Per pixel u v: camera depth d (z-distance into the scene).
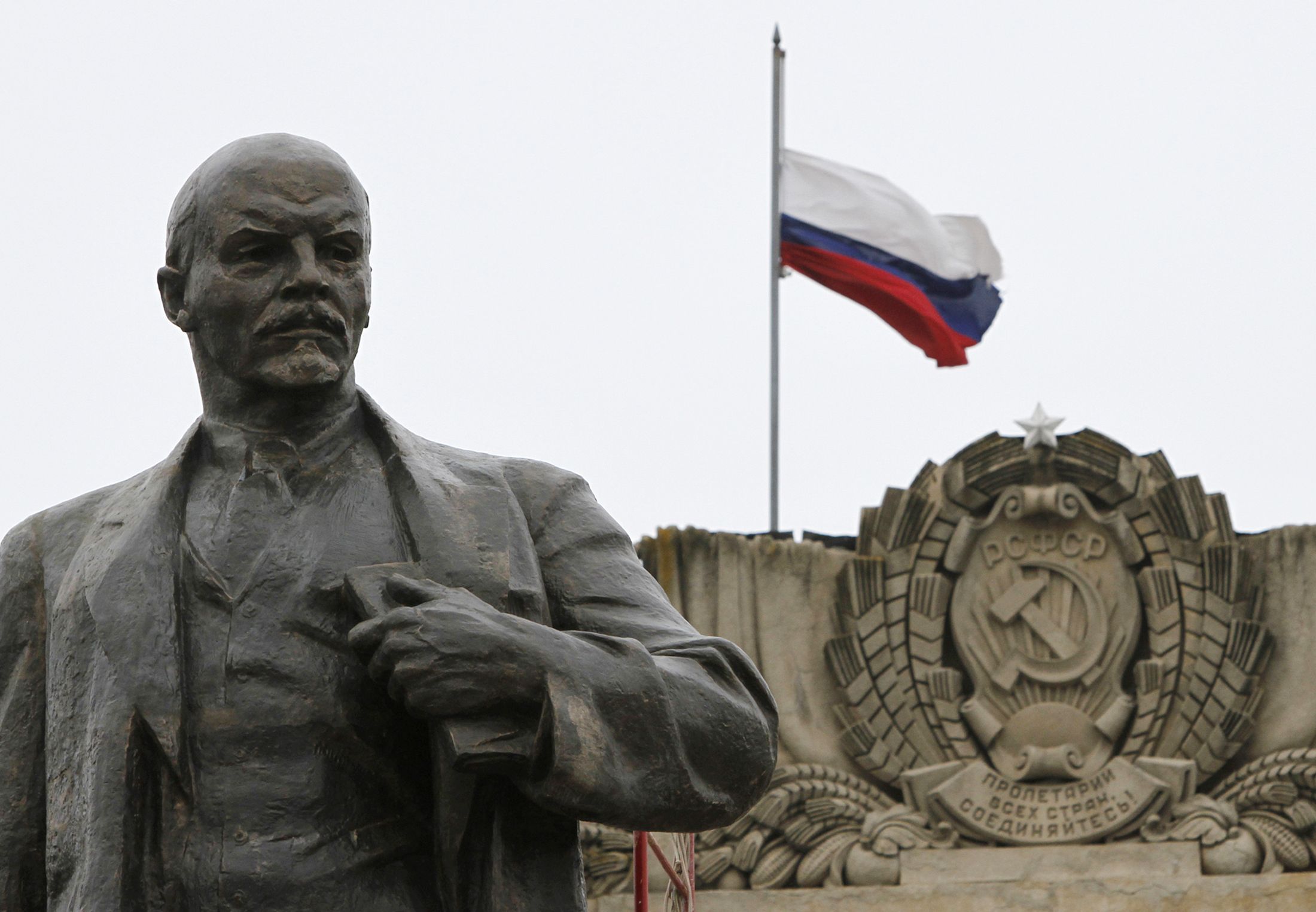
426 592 5.54
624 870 19.91
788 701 20.91
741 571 21.11
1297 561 20.78
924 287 25.20
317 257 5.93
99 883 5.42
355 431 6.04
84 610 5.73
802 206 25.20
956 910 20.39
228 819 5.50
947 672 20.83
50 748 5.71
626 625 5.85
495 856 5.55
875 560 21.08
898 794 20.73
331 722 5.59
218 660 5.64
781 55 25.27
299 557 5.75
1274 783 20.45
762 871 20.50
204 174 5.96
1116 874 20.39
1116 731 20.64
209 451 5.99
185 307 6.02
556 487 6.08
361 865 5.51
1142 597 20.86
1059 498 20.94
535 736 5.40
